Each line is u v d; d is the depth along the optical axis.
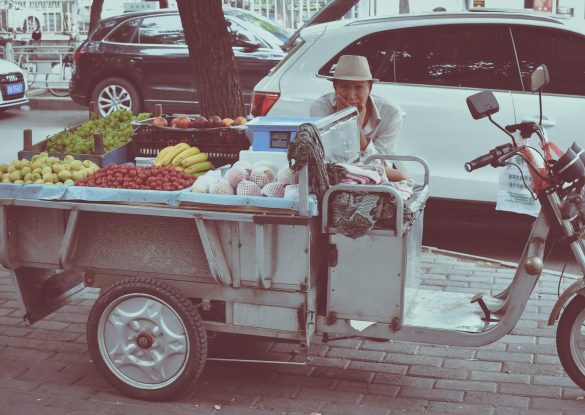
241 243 4.22
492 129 7.25
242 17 13.66
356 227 4.12
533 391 4.58
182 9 7.96
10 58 18.09
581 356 4.42
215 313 4.51
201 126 5.52
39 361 4.98
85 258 4.49
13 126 14.38
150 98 13.82
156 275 4.40
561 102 7.14
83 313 5.74
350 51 7.53
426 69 7.45
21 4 22.09
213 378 4.74
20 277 4.65
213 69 7.98
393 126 5.68
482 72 7.35
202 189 4.25
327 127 4.57
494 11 7.67
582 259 4.29
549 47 7.23
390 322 4.25
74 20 22.02
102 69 13.95
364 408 4.38
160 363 4.40
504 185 5.89
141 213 4.24
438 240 7.78
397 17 7.56
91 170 4.84
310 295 4.24
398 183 4.67
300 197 4.03
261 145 4.84
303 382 4.69
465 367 4.89
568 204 4.20
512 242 7.73
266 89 7.63
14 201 4.43
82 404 4.43
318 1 18.25
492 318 4.43
